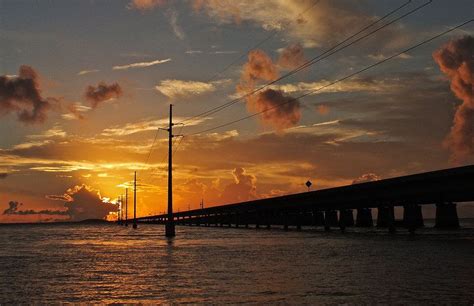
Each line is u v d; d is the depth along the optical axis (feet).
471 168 225.97
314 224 551.18
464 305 61.57
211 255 147.23
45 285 86.12
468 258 123.03
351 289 74.90
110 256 150.61
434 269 99.91
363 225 468.34
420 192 271.28
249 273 98.32
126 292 76.43
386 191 306.55
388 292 71.46
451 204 362.33
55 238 322.55
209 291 75.66
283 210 528.22
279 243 212.43
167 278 92.63
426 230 355.97
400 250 155.22
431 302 63.52
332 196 369.30
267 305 63.77
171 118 270.05
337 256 136.87
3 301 70.03
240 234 356.59
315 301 65.72
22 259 144.66
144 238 291.38
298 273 96.99
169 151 272.51
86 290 79.41
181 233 397.80
